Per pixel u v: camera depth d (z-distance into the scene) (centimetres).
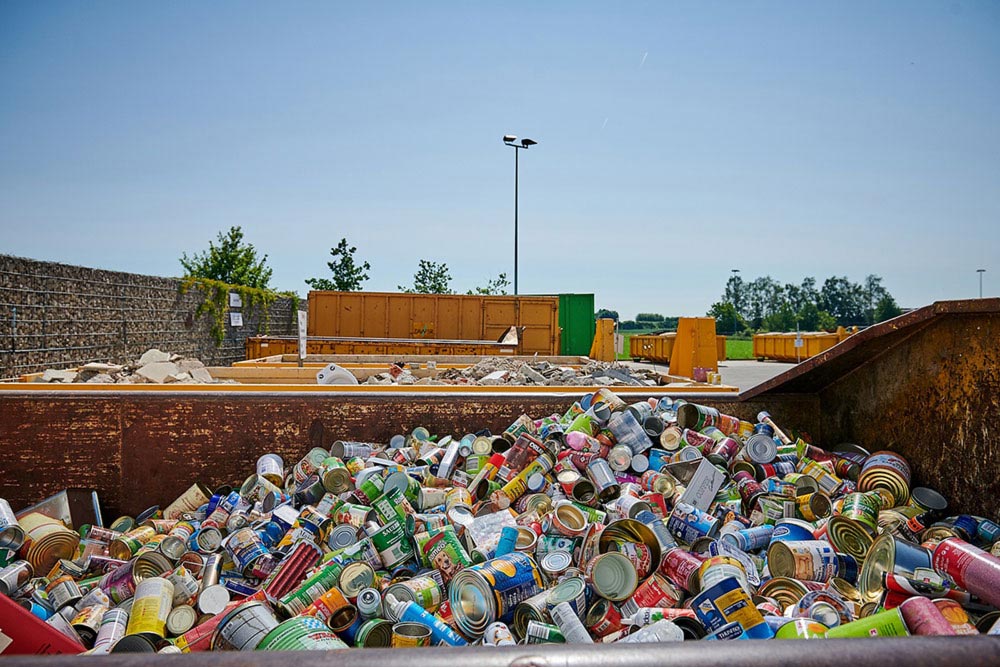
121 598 282
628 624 228
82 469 409
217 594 260
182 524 348
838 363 397
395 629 221
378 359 884
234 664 103
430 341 1141
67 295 1142
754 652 109
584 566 256
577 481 327
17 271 1013
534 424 406
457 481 352
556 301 1444
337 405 425
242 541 302
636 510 295
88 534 348
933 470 339
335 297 1399
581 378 584
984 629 205
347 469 357
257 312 2050
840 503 316
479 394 438
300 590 254
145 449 412
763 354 3841
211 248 2752
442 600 255
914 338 355
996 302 275
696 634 213
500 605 237
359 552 283
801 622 211
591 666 105
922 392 348
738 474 351
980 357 310
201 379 579
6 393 409
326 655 106
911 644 112
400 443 413
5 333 983
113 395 411
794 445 392
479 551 273
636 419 377
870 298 10744
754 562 280
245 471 417
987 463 305
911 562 235
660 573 250
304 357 757
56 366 1107
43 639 218
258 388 451
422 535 286
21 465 408
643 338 3712
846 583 259
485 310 1428
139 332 1388
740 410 457
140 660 102
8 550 302
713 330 1090
